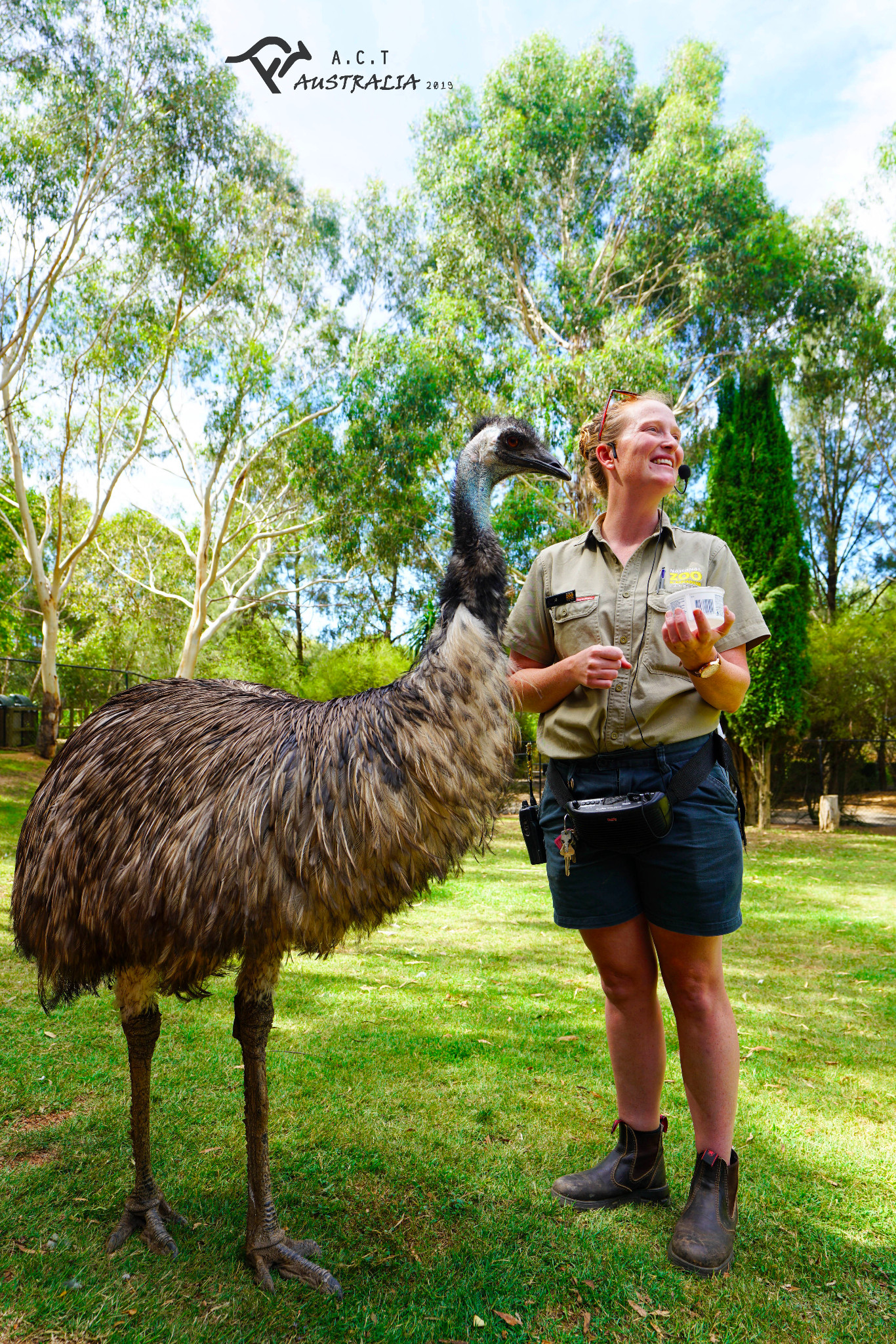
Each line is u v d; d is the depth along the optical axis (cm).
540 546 1428
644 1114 262
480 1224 247
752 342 1722
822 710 1634
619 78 1788
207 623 2262
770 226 1659
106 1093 321
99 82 1520
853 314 2262
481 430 244
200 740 223
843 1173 282
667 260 1750
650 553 252
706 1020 243
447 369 1609
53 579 1698
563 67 1703
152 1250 230
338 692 1842
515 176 1633
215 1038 379
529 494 1434
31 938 234
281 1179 268
